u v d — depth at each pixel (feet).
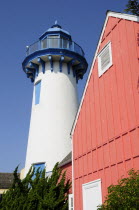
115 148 35.01
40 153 66.13
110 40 41.04
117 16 39.96
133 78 33.99
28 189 46.68
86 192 40.16
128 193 23.65
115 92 37.35
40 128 69.00
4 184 96.02
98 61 43.37
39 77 75.92
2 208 44.60
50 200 41.93
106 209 25.77
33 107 73.92
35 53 74.49
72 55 75.61
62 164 53.83
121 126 34.63
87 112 44.45
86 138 43.24
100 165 37.83
